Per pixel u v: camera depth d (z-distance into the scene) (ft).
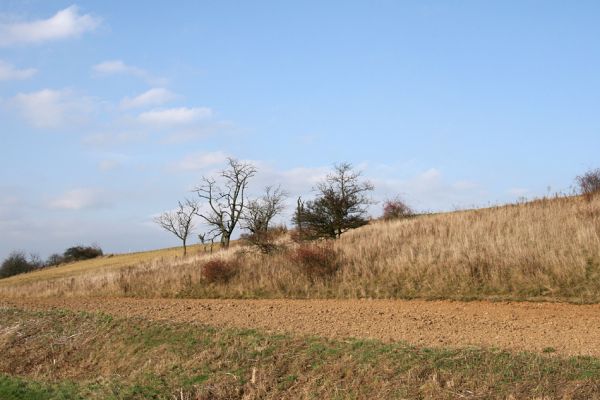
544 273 53.11
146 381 36.32
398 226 85.05
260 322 47.26
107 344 46.16
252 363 35.83
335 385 31.42
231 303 62.28
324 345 36.35
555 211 73.41
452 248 62.23
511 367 29.50
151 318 51.31
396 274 61.21
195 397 33.19
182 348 40.86
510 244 59.67
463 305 50.96
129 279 83.51
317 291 63.21
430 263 60.59
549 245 57.57
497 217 75.92
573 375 27.89
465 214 85.92
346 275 64.23
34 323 54.34
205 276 74.64
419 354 32.71
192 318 51.21
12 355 48.83
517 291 52.29
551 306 47.50
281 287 66.49
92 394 35.19
